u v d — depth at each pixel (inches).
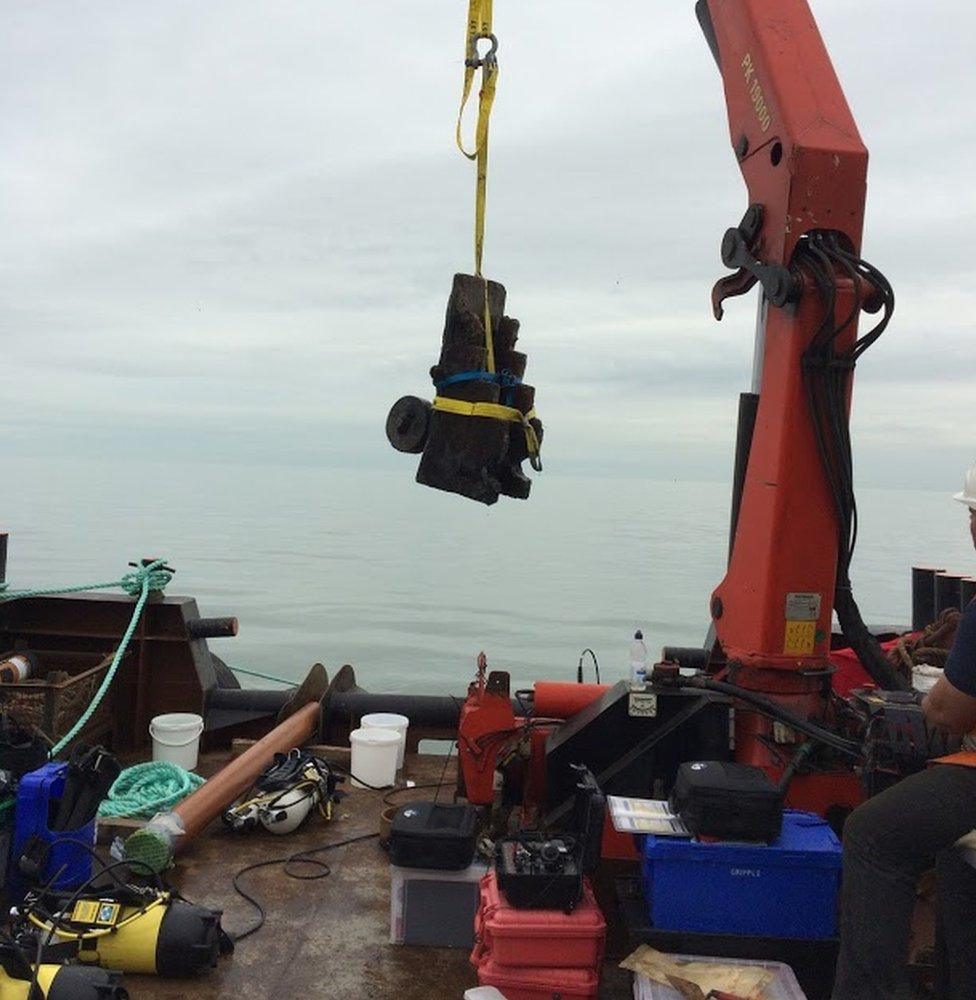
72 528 2992.1
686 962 121.0
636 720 158.4
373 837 179.0
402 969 134.0
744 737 159.8
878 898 107.2
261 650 911.0
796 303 148.6
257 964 134.0
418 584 1646.2
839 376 148.9
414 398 164.4
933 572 232.7
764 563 153.1
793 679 154.8
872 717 131.4
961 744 120.1
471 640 992.9
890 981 106.9
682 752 156.6
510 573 1893.5
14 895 144.6
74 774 146.9
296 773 185.2
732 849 123.3
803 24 159.2
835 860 123.0
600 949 121.7
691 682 156.6
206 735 235.9
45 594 232.7
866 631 156.3
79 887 138.2
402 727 220.4
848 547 153.0
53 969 111.8
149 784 188.7
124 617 235.8
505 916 120.0
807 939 122.9
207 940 129.3
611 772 156.8
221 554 2229.3
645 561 2261.3
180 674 235.9
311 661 842.2
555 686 178.1
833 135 149.8
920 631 212.1
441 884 140.4
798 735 150.3
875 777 129.0
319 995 126.7
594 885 143.6
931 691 108.7
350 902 153.1
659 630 1095.0
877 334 146.4
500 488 166.1
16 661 218.2
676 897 124.3
